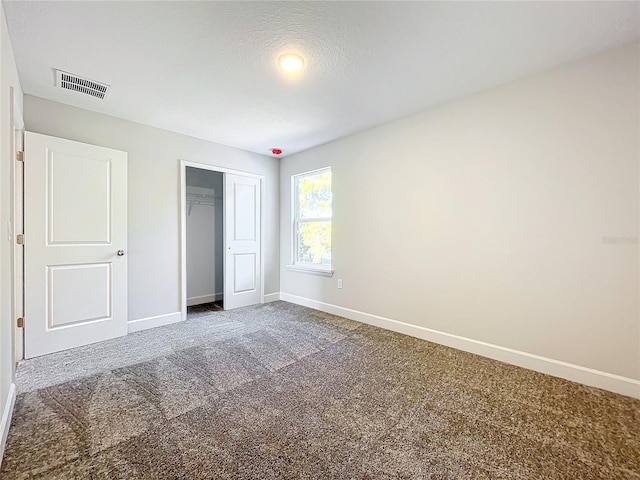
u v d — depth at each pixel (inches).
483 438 58.2
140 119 118.3
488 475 49.2
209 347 104.6
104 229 109.7
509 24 65.0
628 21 64.0
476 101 97.7
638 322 72.1
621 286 74.1
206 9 61.0
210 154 145.8
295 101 103.0
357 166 135.0
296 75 86.4
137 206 122.3
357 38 70.1
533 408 68.2
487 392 75.0
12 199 74.1
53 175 98.3
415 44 72.2
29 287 93.7
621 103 73.3
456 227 103.3
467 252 100.8
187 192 168.2
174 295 133.7
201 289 174.2
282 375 84.0
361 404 69.6
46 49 74.1
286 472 49.6
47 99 100.4
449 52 75.4
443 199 106.5
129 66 81.8
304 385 78.4
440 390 76.0
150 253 126.3
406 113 113.6
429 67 82.4
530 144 87.1
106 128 113.5
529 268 88.0
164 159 130.0
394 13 62.0
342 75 86.3
